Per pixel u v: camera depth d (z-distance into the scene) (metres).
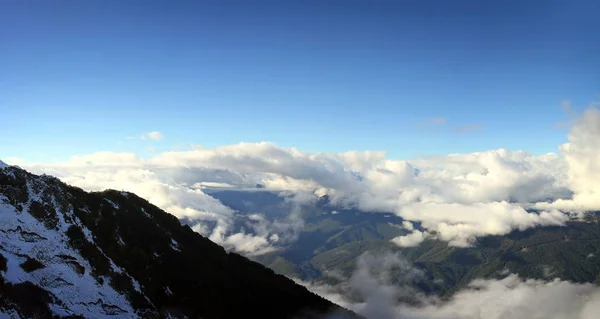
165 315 79.88
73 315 65.12
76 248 79.56
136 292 80.31
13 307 57.59
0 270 61.22
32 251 70.38
